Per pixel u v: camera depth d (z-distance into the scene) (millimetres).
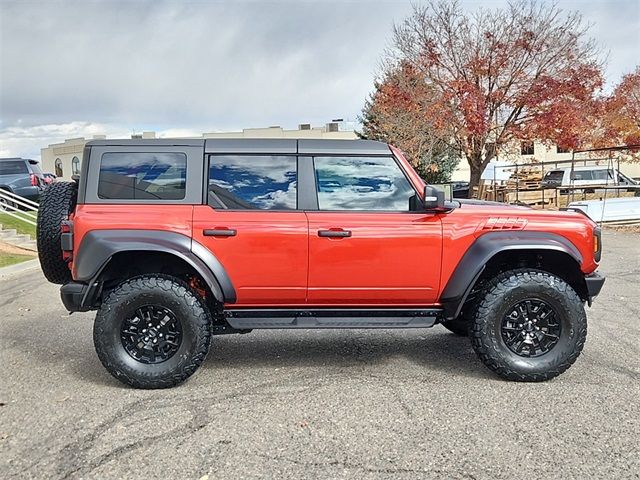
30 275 10820
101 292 4652
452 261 4551
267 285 4496
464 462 3250
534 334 4551
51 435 3658
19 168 18578
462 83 19281
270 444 3494
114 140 4590
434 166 24766
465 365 5004
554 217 4660
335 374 4793
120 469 3211
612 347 5461
